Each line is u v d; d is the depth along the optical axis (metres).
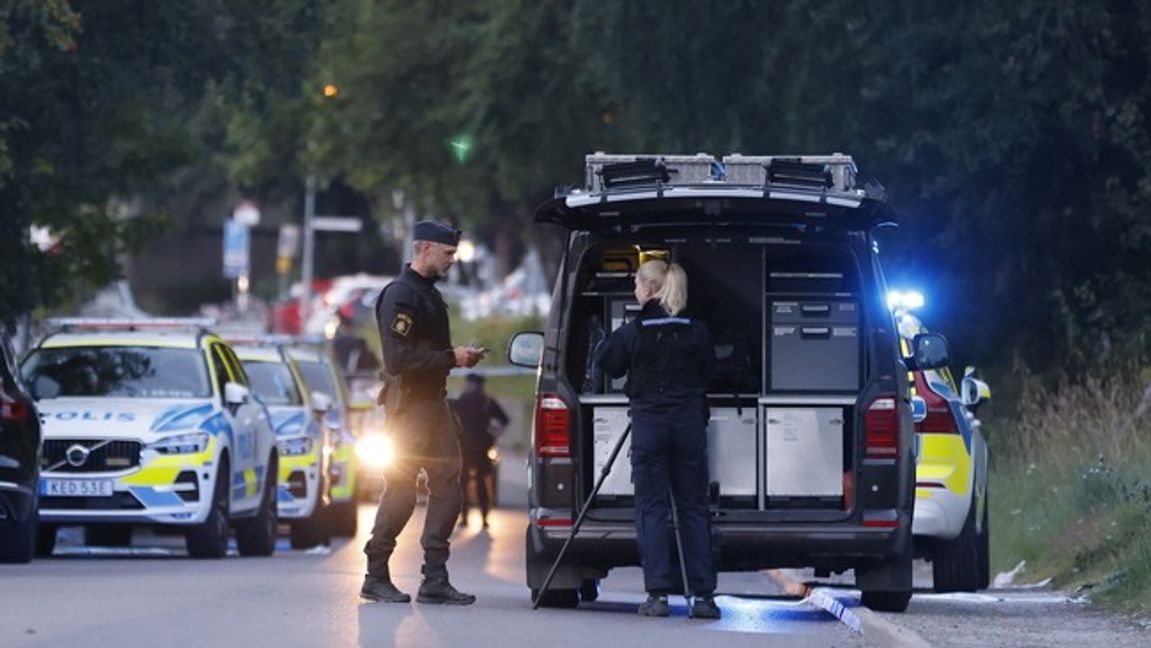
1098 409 65.44
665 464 40.19
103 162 78.00
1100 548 53.31
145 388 62.34
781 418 41.28
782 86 77.31
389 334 41.56
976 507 51.81
